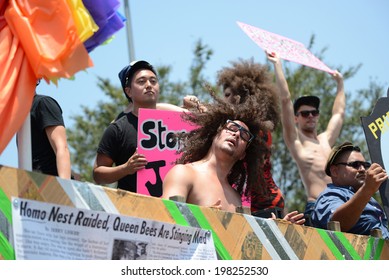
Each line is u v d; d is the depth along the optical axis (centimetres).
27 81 729
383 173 1012
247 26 1339
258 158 985
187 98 1173
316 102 1348
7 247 609
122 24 790
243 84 1179
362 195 1012
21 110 720
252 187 989
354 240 959
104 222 676
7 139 710
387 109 1085
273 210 947
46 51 726
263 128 986
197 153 962
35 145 900
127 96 1145
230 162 930
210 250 764
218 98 978
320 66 1401
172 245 730
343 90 1426
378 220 1087
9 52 726
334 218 1035
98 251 666
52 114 897
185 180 880
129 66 1124
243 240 808
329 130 1382
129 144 1084
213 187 897
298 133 1334
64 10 734
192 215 760
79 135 3022
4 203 611
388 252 1005
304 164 1302
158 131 1046
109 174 1031
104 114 3041
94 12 773
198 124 980
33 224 626
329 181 1293
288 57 1349
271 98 1191
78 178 1056
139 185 1022
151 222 714
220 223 786
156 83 1115
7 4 747
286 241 860
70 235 650
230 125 934
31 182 631
